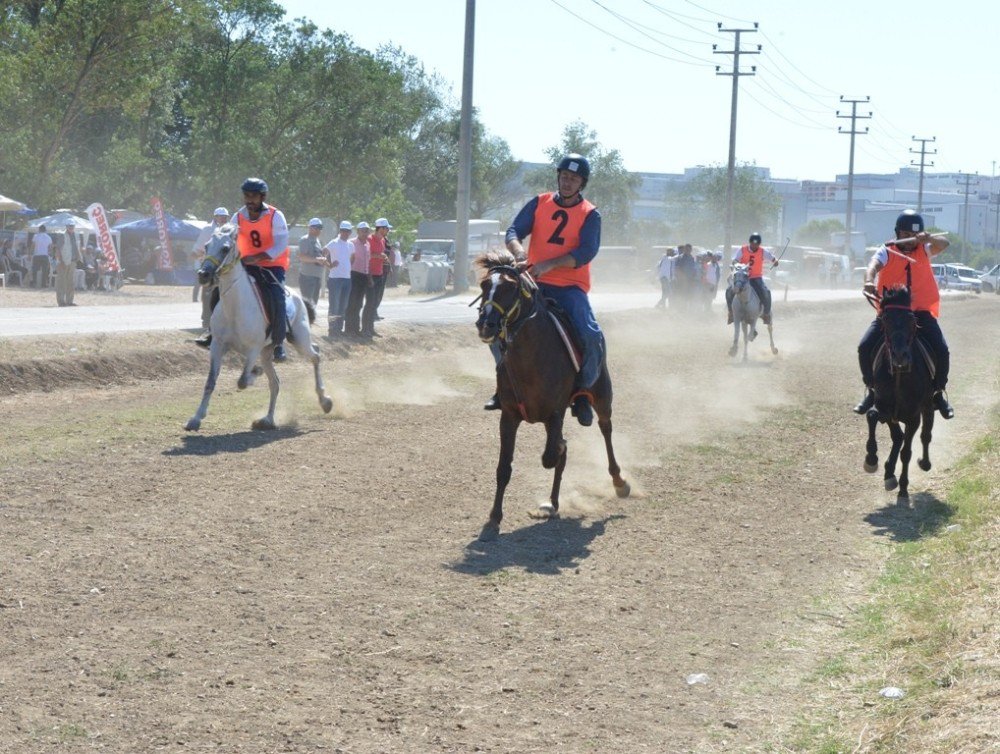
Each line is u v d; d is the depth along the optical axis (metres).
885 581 7.94
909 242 10.36
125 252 42.16
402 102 57.66
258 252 12.95
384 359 21.17
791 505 10.38
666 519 9.70
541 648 6.54
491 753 5.19
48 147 42.97
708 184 107.62
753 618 7.19
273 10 54.06
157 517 8.93
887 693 5.88
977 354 25.98
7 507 9.03
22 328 19.70
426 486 10.52
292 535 8.64
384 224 22.31
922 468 11.36
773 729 5.56
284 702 5.64
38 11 45.06
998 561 7.95
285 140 56.03
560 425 8.95
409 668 6.14
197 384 16.78
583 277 9.30
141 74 42.12
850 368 21.97
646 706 5.79
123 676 5.85
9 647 6.14
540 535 8.99
